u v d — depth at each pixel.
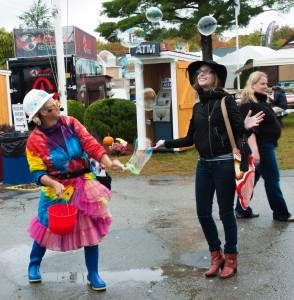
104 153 3.76
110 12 19.47
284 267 4.16
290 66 27.44
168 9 19.05
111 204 6.77
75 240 3.74
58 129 3.77
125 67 10.13
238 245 4.77
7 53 33.16
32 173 3.75
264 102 5.20
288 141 12.16
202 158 3.97
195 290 3.79
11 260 4.73
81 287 3.97
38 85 16.31
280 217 5.52
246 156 3.75
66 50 16.48
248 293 3.68
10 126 11.25
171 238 5.13
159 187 7.77
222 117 3.81
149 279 4.07
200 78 3.90
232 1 19.38
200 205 4.02
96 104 11.71
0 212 6.67
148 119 11.20
